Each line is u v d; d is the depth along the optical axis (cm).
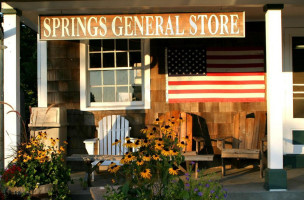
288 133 675
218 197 375
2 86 524
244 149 580
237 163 657
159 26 499
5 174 439
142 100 692
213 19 496
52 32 502
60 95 690
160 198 340
